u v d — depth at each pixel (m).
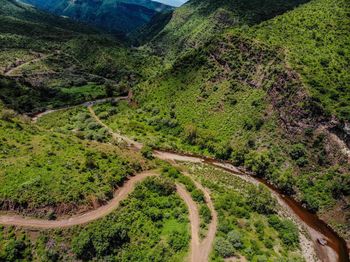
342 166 112.94
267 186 120.62
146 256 82.81
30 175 91.44
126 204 94.31
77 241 81.25
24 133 115.06
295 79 133.38
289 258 86.19
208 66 174.00
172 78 185.12
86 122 170.62
